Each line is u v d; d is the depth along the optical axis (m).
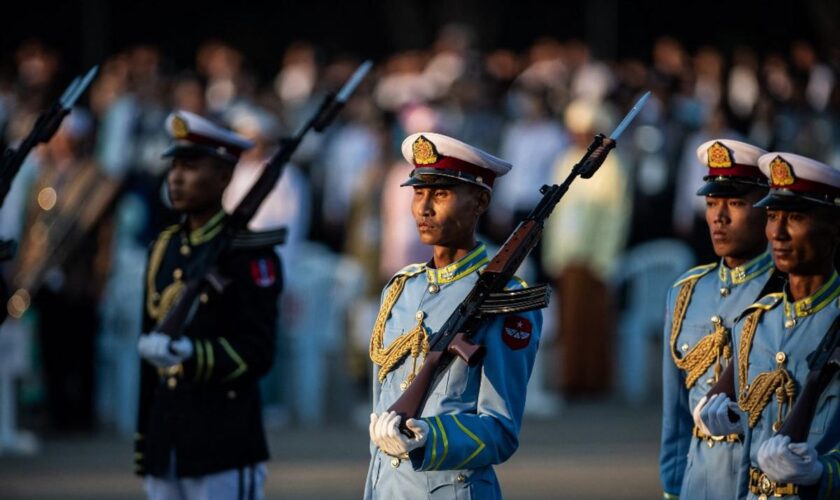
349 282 41.47
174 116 22.88
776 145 44.06
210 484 22.20
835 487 16.75
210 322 22.30
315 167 49.06
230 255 22.52
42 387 40.34
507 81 55.72
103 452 36.88
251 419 22.64
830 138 45.72
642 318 43.44
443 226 18.17
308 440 38.19
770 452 16.67
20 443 37.09
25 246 37.47
